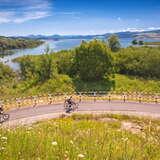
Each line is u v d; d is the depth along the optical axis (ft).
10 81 294.87
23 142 22.94
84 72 273.33
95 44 274.16
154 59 298.97
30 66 296.92
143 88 261.85
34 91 254.68
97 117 119.03
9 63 472.85
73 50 303.27
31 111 132.36
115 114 120.88
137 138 42.70
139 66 302.04
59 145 22.80
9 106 141.28
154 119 114.21
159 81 286.46
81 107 142.31
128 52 318.65
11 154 19.61
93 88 254.88
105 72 276.00
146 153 24.98
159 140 36.63
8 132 27.71
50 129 42.22
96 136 32.12
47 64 276.00
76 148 22.27
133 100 161.99
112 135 35.27
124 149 24.02
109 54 276.41
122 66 310.45
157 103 155.63
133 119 114.73
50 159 19.48
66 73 291.38
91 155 21.07
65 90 252.42
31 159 19.22
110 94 184.34
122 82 272.92
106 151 22.56
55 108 138.72
